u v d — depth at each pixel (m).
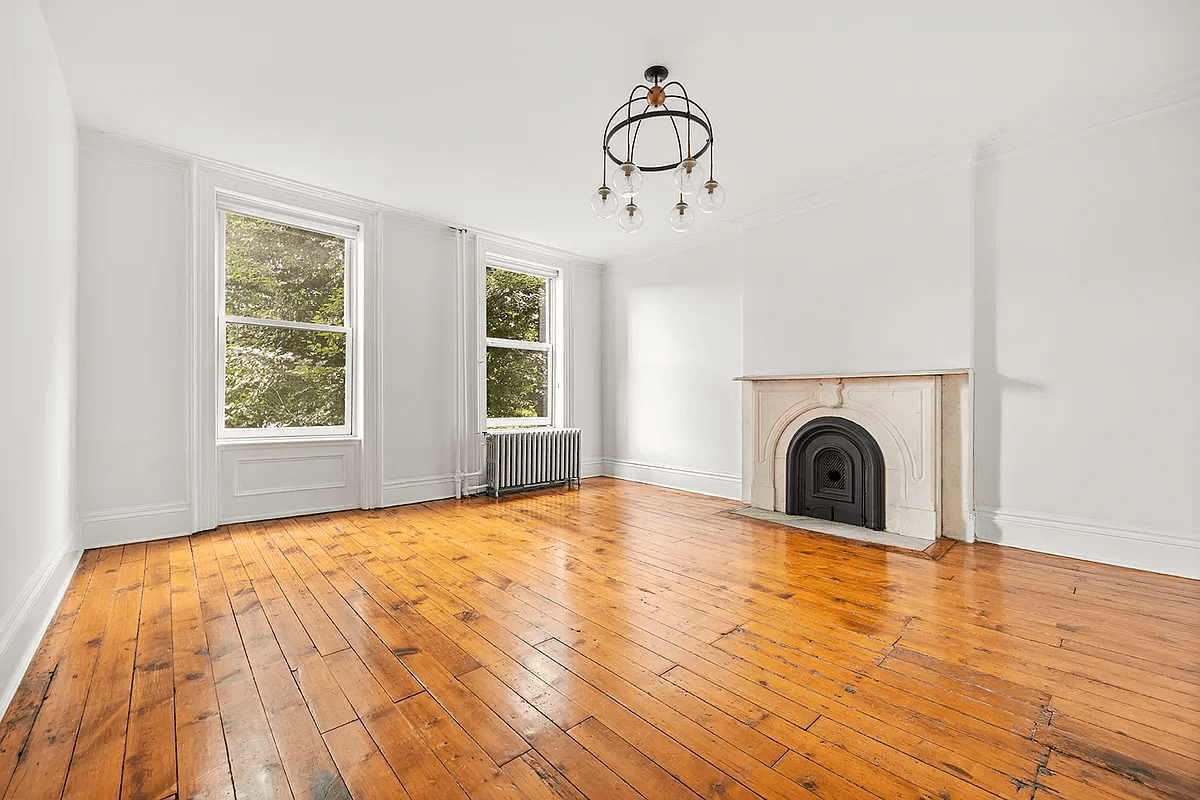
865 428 4.23
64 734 1.66
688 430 5.96
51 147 2.68
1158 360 3.15
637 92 3.13
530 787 1.44
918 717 1.76
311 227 4.69
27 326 2.27
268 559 3.42
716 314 5.68
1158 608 2.63
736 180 4.40
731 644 2.28
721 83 3.04
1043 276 3.56
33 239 2.36
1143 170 3.19
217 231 4.23
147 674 2.02
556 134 3.63
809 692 1.91
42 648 2.22
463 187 4.53
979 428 3.83
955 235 3.88
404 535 4.02
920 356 4.06
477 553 3.58
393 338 5.08
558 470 6.04
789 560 3.43
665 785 1.45
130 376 3.69
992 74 2.96
